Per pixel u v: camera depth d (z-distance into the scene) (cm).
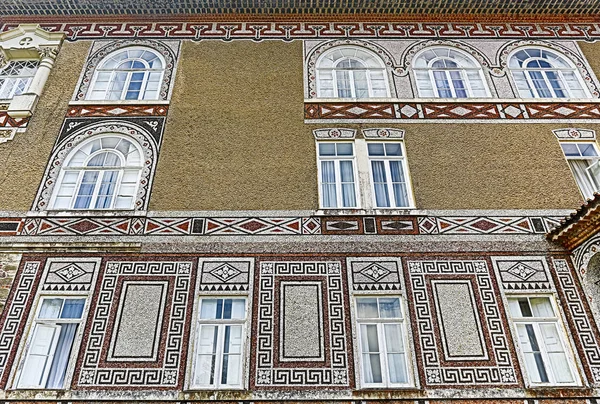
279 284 823
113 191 948
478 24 1248
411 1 1240
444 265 848
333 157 999
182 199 919
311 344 764
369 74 1157
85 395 710
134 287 816
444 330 782
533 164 983
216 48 1186
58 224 883
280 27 1234
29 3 1226
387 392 720
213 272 834
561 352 775
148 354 750
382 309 812
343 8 1248
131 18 1245
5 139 1007
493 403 715
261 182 945
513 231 889
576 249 846
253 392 718
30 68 1180
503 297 818
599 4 1243
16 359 745
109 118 1047
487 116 1059
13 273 827
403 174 980
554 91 1133
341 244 866
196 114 1050
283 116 1051
